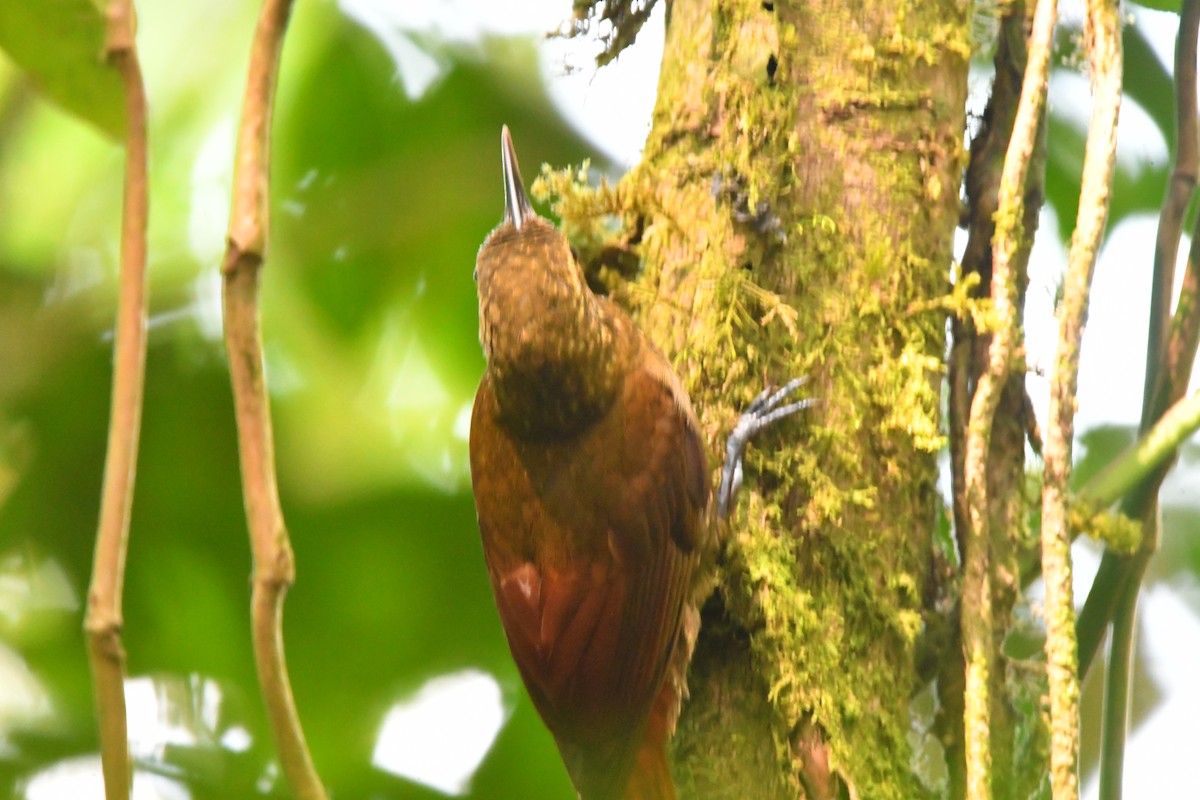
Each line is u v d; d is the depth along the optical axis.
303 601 6.34
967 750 6.13
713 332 6.17
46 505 6.35
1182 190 6.18
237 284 6.04
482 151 6.34
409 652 6.35
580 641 6.20
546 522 6.21
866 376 6.16
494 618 6.35
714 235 6.17
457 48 6.34
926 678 6.16
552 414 6.20
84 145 6.30
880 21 6.17
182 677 6.36
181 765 6.34
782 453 6.16
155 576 6.35
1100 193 6.14
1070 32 6.29
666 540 6.19
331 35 6.32
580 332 6.20
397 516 6.34
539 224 6.21
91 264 6.32
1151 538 6.16
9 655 6.35
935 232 6.17
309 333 6.34
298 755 6.04
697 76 6.18
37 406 6.34
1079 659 6.16
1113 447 6.33
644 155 6.19
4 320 6.32
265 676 6.04
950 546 6.23
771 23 6.17
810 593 6.16
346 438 6.34
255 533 6.04
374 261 6.34
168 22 6.29
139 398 6.04
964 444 6.17
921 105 6.17
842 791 6.14
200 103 6.29
